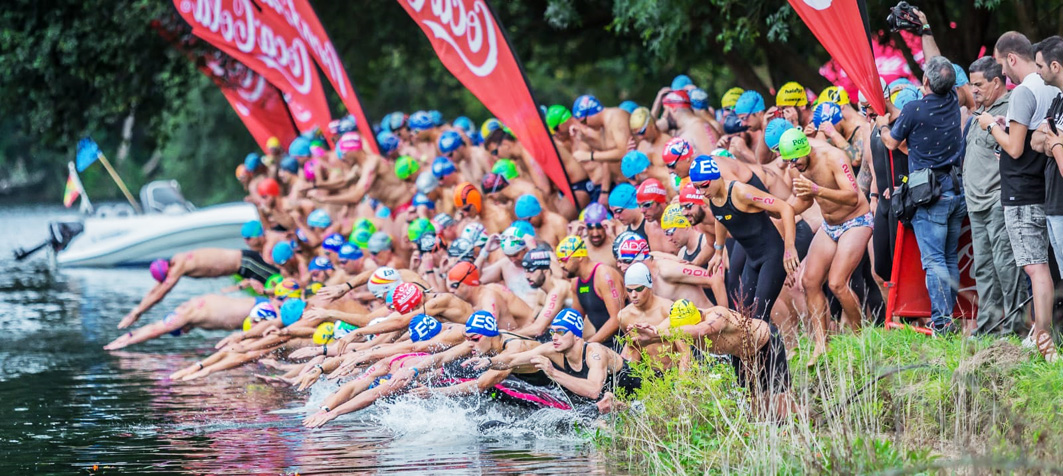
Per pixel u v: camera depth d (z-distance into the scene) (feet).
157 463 26.84
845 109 34.14
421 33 84.07
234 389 37.73
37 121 84.38
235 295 69.00
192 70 84.79
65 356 46.11
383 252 45.24
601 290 32.78
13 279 82.38
